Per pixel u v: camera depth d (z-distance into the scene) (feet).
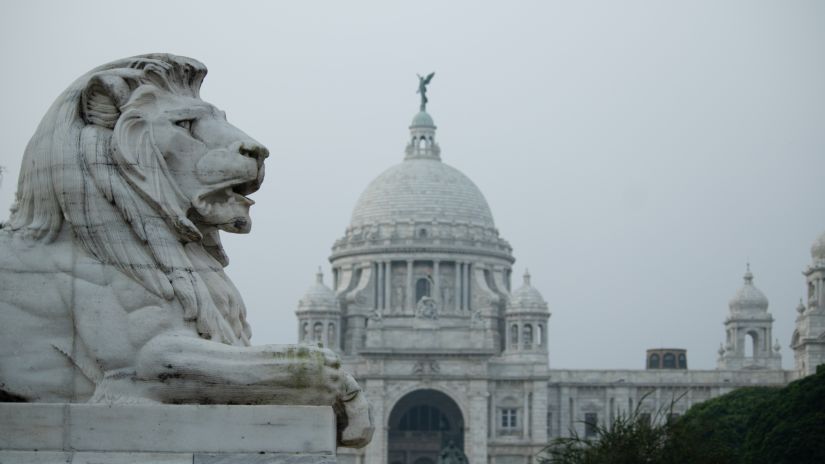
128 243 58.59
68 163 58.75
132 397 56.85
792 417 451.53
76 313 58.03
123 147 58.90
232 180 60.44
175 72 61.87
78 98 59.98
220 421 55.52
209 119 61.36
